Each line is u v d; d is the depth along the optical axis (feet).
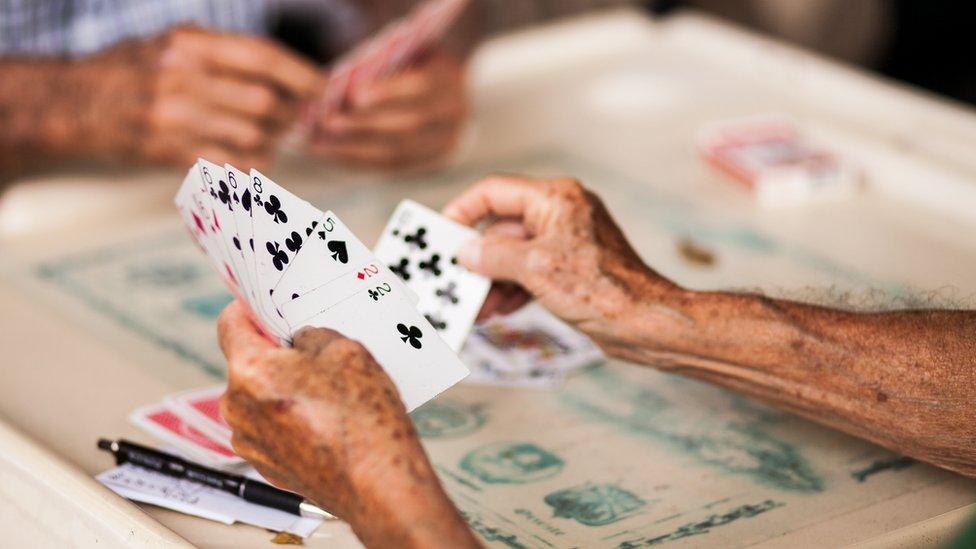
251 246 2.94
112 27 6.53
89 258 5.07
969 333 3.55
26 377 4.09
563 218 3.84
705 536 3.28
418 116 5.90
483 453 3.73
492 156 6.15
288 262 2.97
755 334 3.64
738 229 5.35
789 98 6.70
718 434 3.86
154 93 5.65
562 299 3.75
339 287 3.03
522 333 4.50
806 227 5.41
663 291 3.74
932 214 5.55
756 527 3.33
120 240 5.25
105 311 4.62
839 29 10.37
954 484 3.55
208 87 5.68
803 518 3.37
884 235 5.33
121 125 5.67
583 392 4.12
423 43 5.86
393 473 2.70
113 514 3.18
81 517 3.24
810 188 5.67
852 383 3.57
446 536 2.61
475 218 4.08
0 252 5.09
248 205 2.92
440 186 5.84
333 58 7.71
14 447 3.51
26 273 4.91
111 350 4.31
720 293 3.74
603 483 3.57
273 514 3.32
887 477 3.60
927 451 3.52
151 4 6.61
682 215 5.48
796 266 5.02
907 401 3.51
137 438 3.74
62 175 5.73
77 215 5.44
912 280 4.90
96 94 5.67
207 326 4.53
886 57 11.00
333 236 2.94
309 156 6.16
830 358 3.59
